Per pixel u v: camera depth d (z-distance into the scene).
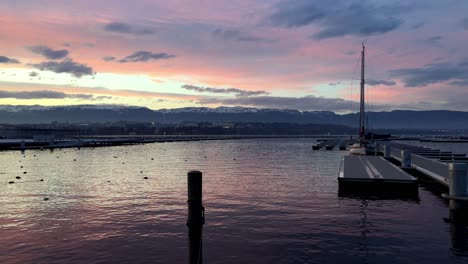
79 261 12.39
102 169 43.94
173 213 19.12
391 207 19.92
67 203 22.05
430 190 25.23
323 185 28.92
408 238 14.46
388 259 12.28
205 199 22.89
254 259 12.42
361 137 80.88
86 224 17.03
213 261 12.26
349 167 30.80
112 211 19.70
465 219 17.19
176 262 12.23
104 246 13.88
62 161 56.66
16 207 20.97
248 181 31.91
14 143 94.50
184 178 34.59
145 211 19.64
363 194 23.97
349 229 15.75
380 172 27.28
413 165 35.22
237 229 15.89
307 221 17.11
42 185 29.88
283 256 12.66
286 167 46.22
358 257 12.49
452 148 113.88
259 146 125.31
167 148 108.19
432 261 12.06
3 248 13.73
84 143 113.75
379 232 15.28
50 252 13.27
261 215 18.38
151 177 35.53
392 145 68.56
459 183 17.52
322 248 13.40
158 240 14.55
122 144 132.88
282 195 24.19
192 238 10.33
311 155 72.81
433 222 16.77
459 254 12.66
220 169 43.78
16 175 37.22
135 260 12.44
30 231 15.95
